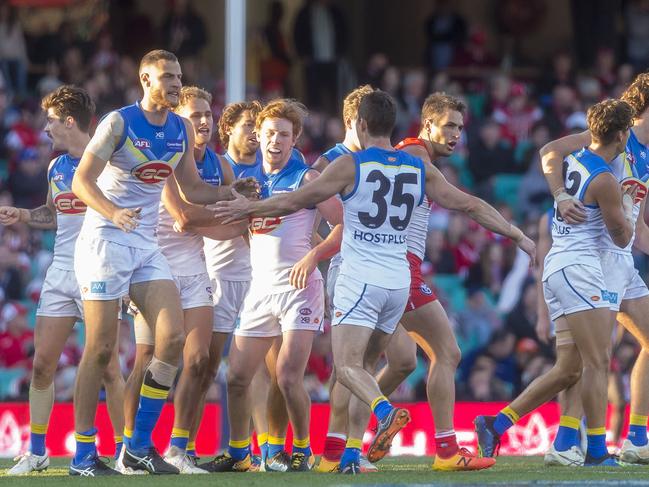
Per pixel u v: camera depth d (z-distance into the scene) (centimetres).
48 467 2969
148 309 2545
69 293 2778
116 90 6272
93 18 7088
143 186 2556
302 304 2741
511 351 5119
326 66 6631
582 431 3488
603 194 2644
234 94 4762
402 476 2408
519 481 2236
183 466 2745
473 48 7031
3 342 5103
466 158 6350
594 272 2673
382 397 2322
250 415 2914
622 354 4759
